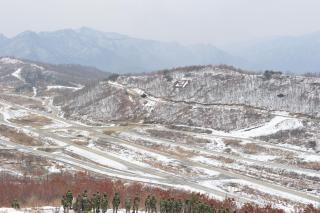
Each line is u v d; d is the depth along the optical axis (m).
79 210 39.53
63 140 109.00
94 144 106.00
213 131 111.94
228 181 75.56
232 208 53.81
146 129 119.38
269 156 90.06
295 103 116.00
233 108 120.19
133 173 79.81
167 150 100.56
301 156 87.56
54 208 41.50
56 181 59.53
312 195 68.94
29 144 103.38
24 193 51.38
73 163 85.62
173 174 80.12
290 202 64.31
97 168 82.62
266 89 127.56
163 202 41.66
